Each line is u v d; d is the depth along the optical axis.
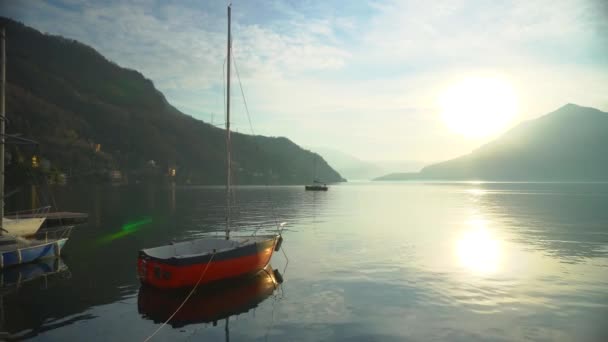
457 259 22.50
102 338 11.45
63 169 182.50
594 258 22.66
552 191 149.88
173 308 14.01
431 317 13.01
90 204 70.88
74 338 11.45
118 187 177.62
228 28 22.16
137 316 13.25
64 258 23.23
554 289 16.19
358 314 13.36
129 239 30.66
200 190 163.00
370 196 114.38
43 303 14.63
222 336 11.60
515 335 11.52
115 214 52.56
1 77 25.75
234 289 16.38
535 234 33.00
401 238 30.83
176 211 57.84
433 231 35.19
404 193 139.38
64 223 41.91
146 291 16.00
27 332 11.88
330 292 15.96
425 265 20.91
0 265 20.09
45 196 86.25
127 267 20.80
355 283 17.31
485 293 15.67
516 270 19.64
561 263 21.28
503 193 134.75
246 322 12.70
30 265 21.16
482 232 34.34
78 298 15.26
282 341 11.20
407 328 12.07
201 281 16.03
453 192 148.75
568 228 37.19
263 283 17.31
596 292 15.73
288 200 92.12
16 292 16.05
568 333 11.65
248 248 17.58
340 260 22.33
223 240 18.91
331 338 11.38
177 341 11.24
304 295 15.56
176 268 15.35
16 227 29.42
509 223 41.59
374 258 22.83
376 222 43.00
